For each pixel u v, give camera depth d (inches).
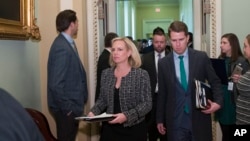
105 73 80.4
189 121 76.3
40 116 85.0
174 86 76.5
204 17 122.3
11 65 87.4
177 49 75.0
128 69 77.0
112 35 108.0
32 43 104.2
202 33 126.2
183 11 325.4
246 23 115.1
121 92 74.8
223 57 106.3
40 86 111.8
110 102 76.5
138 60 78.4
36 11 108.2
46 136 84.5
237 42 102.0
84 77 96.8
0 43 80.8
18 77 92.0
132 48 77.7
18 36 88.8
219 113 106.3
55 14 111.7
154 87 109.0
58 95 85.0
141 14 398.9
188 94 75.9
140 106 73.9
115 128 76.0
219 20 115.6
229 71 101.9
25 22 94.2
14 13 87.4
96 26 121.3
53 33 111.6
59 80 84.9
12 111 37.3
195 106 74.7
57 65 85.8
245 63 95.0
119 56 75.4
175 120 77.2
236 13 115.3
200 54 76.7
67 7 114.0
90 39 121.0
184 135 77.3
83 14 117.3
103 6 124.3
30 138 37.2
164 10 398.6
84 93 96.0
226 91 102.0
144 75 76.0
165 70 78.2
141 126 75.8
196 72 75.3
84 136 120.3
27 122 38.2
